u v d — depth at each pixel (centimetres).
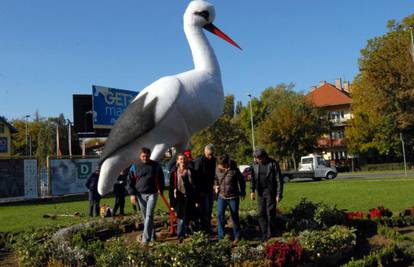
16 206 1923
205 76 816
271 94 5088
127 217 968
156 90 776
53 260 626
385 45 3569
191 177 745
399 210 1157
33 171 2247
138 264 564
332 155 5394
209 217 785
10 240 907
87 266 633
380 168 4647
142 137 770
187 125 795
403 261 662
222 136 4512
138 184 704
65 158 2392
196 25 880
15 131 3881
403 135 3791
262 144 4378
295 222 864
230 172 745
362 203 1336
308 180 2998
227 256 596
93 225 895
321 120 4694
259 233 831
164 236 775
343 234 710
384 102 3519
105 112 2761
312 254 635
